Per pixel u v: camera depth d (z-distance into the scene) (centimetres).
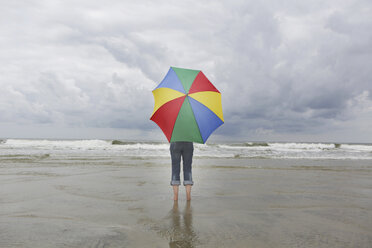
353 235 317
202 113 405
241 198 519
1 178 712
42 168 912
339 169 998
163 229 334
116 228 336
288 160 1375
